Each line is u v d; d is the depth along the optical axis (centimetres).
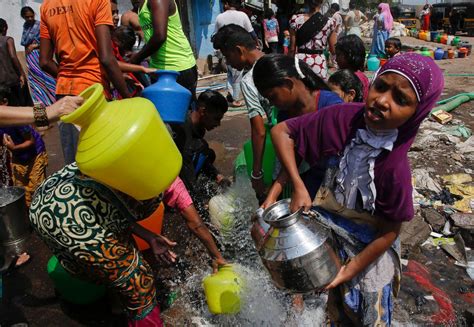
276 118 272
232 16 690
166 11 400
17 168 371
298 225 170
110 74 327
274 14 1231
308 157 184
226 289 255
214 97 355
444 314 261
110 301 284
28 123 192
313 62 595
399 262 193
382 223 172
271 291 272
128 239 220
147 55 414
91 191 206
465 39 1877
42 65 354
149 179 191
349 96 300
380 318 192
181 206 247
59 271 271
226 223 339
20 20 819
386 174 158
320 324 257
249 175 333
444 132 566
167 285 299
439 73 146
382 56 1180
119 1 1058
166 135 197
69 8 319
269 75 220
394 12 2509
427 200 399
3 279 315
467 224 344
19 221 304
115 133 182
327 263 168
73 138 358
